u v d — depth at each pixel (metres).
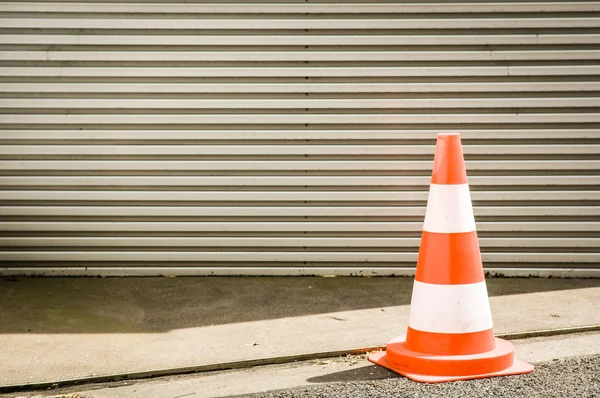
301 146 5.91
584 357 4.32
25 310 5.28
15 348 4.59
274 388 3.98
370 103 5.86
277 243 6.01
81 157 5.91
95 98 5.85
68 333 4.86
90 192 5.93
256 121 5.88
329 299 5.50
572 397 3.69
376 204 5.97
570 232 5.98
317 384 4.02
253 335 4.79
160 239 5.99
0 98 5.84
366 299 5.50
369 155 5.93
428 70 5.83
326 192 5.95
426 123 5.88
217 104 5.86
